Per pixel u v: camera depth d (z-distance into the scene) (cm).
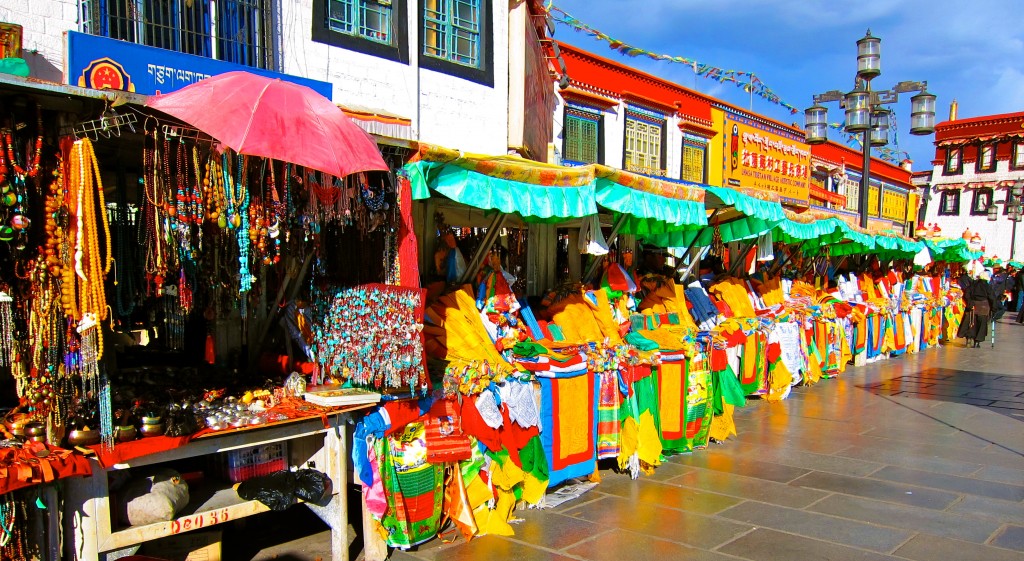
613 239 639
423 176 424
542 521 496
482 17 805
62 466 304
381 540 427
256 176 361
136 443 324
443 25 767
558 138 1258
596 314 612
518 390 490
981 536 475
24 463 294
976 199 3259
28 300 298
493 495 480
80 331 301
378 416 417
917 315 1454
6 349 300
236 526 468
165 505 345
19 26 461
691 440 668
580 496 547
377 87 696
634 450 592
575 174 508
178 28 555
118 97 307
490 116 816
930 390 1009
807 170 1923
